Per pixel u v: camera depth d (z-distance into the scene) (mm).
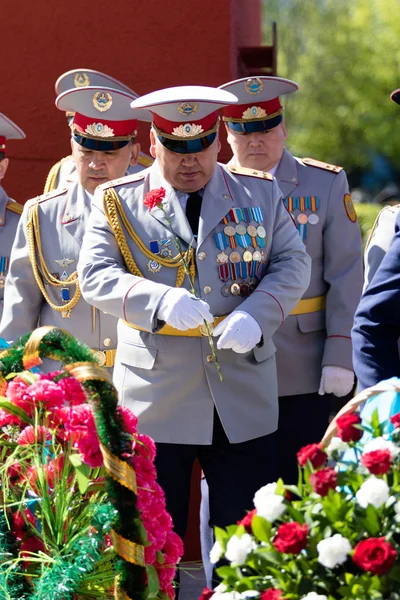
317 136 51438
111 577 4926
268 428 7465
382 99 50781
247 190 7703
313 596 4273
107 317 8406
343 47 49344
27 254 8602
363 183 54125
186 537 10312
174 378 7316
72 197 8680
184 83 11133
